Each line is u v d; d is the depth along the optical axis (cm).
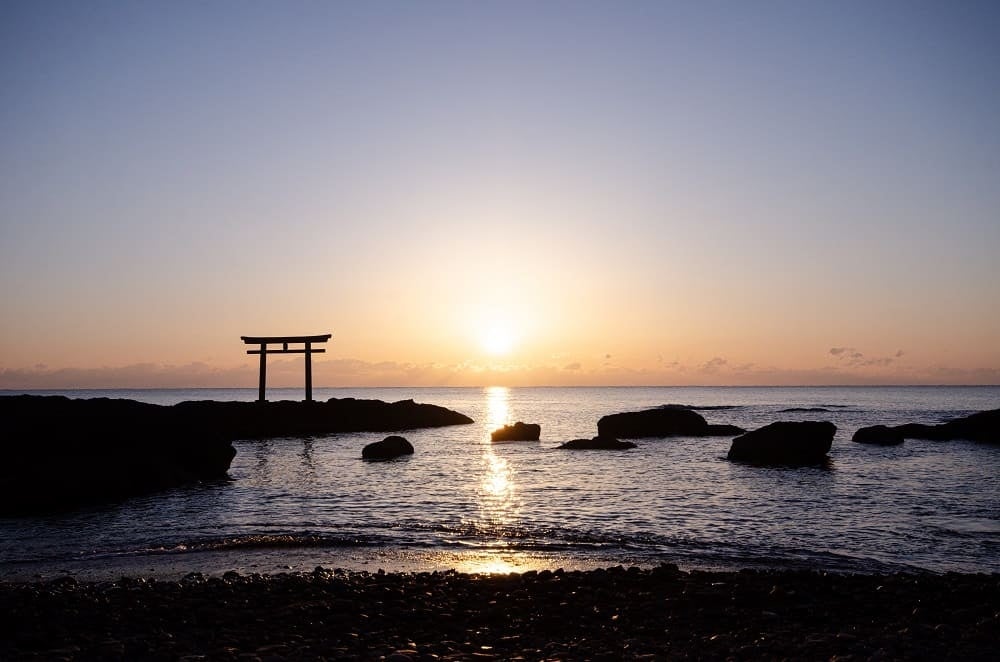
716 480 3091
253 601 1291
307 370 6181
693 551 1780
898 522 2142
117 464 2711
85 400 3222
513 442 5212
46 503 2391
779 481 3047
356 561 1689
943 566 1642
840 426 6869
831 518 2206
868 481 3042
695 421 5672
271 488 2895
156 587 1376
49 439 2877
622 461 3888
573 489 2834
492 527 2067
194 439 3188
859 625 1152
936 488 2833
